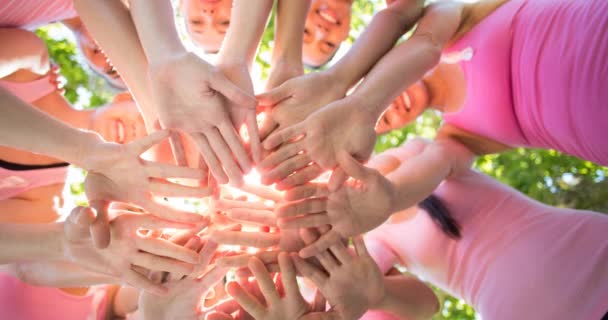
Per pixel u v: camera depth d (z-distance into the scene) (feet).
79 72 8.57
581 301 3.41
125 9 3.08
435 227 3.92
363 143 2.95
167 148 3.32
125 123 3.68
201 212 3.29
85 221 2.81
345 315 3.27
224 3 3.51
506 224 3.79
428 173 3.48
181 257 2.98
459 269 3.88
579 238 3.60
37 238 2.98
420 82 3.94
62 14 3.58
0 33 3.34
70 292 3.61
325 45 3.80
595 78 3.25
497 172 9.37
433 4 3.54
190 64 2.71
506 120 3.76
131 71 3.05
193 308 3.24
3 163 3.46
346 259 3.23
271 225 3.14
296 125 2.89
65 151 2.84
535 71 3.51
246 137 3.15
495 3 3.77
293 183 2.99
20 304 3.46
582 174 9.01
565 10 3.42
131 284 3.05
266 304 3.34
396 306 3.52
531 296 3.53
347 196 3.03
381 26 3.27
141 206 2.97
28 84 3.56
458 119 3.95
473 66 3.70
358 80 3.19
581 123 3.42
